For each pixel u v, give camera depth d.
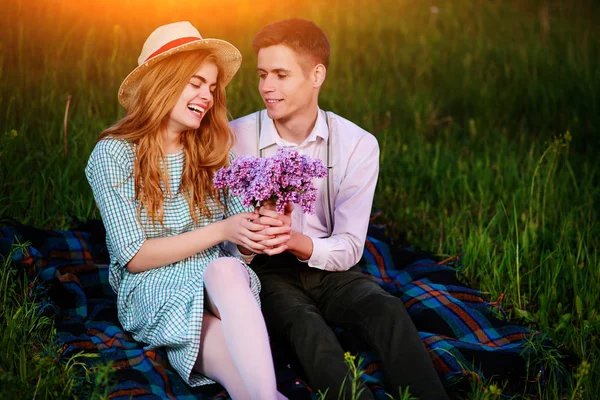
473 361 2.90
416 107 5.98
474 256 3.86
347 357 2.40
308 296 3.18
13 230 3.44
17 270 3.16
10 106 4.70
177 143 3.02
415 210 4.55
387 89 6.40
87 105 5.01
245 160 2.67
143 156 2.91
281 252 2.98
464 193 4.61
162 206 2.94
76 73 5.36
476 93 6.35
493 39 7.68
